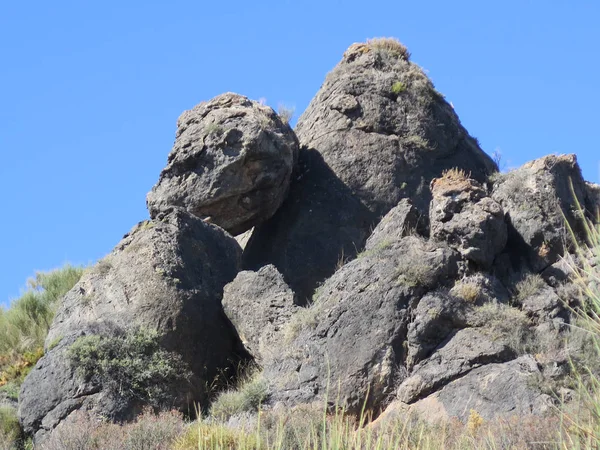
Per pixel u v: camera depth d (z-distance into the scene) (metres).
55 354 48.66
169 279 51.44
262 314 49.41
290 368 44.75
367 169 63.62
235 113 61.91
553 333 44.69
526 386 40.38
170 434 40.53
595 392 15.04
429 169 64.50
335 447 16.20
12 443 46.62
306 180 63.78
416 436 33.59
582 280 14.38
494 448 20.19
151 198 61.53
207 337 50.47
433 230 49.28
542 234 51.53
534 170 54.34
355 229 61.53
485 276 47.81
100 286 52.16
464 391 41.28
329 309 45.97
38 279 71.00
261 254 61.41
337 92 67.38
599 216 15.00
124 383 47.00
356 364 43.62
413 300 45.44
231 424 42.25
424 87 67.31
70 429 42.91
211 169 60.41
